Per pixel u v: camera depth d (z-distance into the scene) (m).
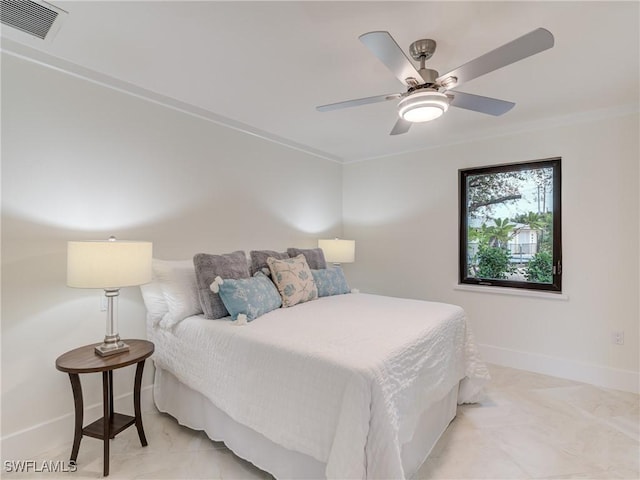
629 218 2.69
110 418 1.96
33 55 1.91
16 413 1.85
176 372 2.13
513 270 3.29
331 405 1.41
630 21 1.64
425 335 1.90
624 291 2.71
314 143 3.72
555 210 3.03
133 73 2.18
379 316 2.22
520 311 3.18
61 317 2.02
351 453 1.29
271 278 2.62
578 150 2.89
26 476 1.73
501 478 1.70
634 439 2.04
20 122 1.87
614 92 2.45
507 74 2.18
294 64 2.06
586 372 2.86
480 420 2.26
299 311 2.35
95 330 2.17
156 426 2.19
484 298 3.38
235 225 3.10
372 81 2.29
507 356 3.24
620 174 2.72
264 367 1.66
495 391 2.70
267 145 3.42
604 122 2.78
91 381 2.13
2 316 1.81
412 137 3.50
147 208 2.46
